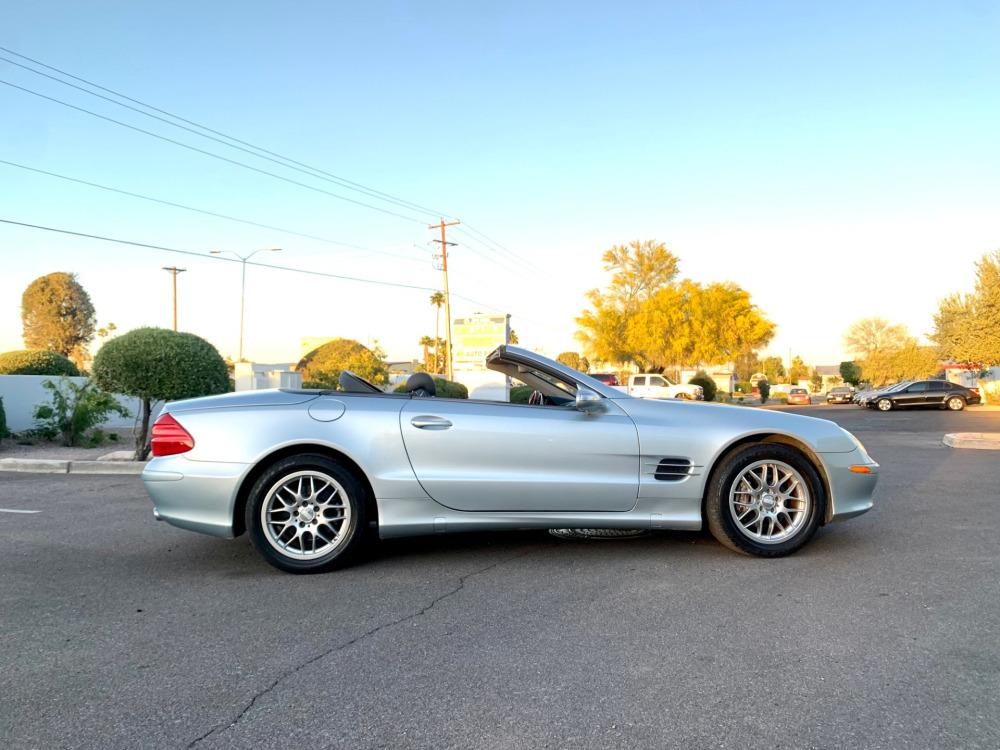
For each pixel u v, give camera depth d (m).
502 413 4.56
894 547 4.93
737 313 44.69
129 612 3.72
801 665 2.97
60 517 6.27
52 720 2.56
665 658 3.06
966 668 2.92
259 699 2.71
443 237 39.12
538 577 4.28
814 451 4.63
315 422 4.41
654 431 4.56
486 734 2.44
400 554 4.85
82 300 59.25
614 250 49.44
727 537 4.57
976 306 34.12
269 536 4.32
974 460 10.41
